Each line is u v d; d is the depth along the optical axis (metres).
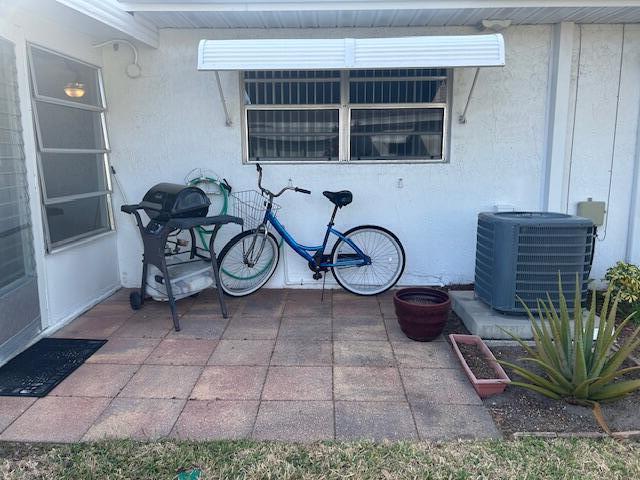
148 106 4.82
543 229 3.71
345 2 3.99
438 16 4.29
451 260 5.03
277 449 2.51
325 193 4.61
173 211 3.94
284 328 4.08
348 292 5.01
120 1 3.95
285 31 4.69
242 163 4.90
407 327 3.79
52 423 2.74
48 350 3.63
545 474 2.33
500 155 4.84
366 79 4.79
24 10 3.54
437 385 3.16
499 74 4.71
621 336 3.92
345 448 2.52
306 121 4.89
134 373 3.30
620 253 4.98
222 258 4.73
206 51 3.96
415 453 2.47
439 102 4.82
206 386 3.14
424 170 4.88
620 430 2.68
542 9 4.09
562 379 2.86
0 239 3.35
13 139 3.50
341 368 3.38
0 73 3.36
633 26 4.60
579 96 4.73
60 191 4.13
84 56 4.40
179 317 4.31
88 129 4.58
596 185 4.88
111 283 4.96
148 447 2.52
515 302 3.84
